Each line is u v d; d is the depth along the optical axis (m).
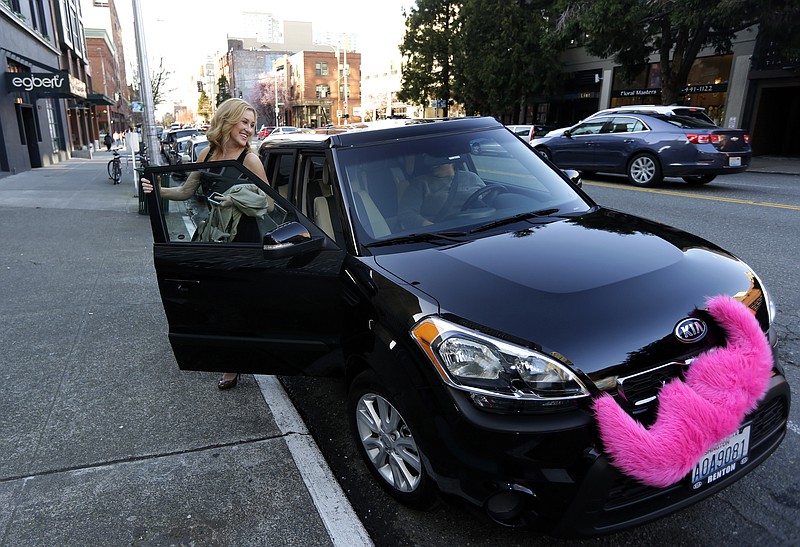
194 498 2.79
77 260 7.39
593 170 13.59
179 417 3.56
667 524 2.51
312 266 2.93
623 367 2.07
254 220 3.21
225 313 3.24
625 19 19.06
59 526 2.61
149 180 3.32
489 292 2.33
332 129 4.09
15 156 20.41
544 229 2.99
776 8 16.23
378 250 2.87
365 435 2.79
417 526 2.57
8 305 5.63
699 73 24.59
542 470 2.00
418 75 37.41
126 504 2.75
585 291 2.30
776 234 7.41
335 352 2.95
